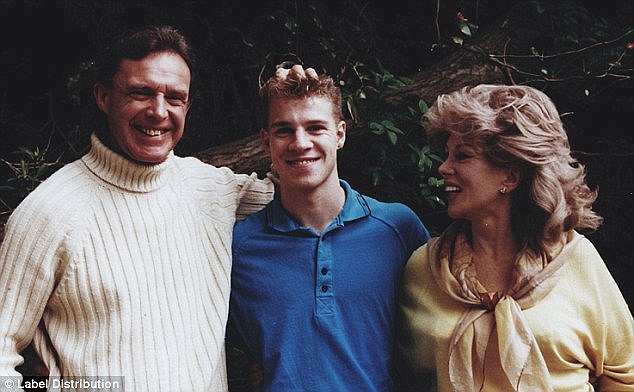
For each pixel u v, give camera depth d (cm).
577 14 333
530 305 182
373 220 204
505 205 188
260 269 200
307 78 193
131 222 180
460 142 186
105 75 181
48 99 344
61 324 177
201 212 199
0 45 343
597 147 361
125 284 176
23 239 172
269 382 195
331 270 196
